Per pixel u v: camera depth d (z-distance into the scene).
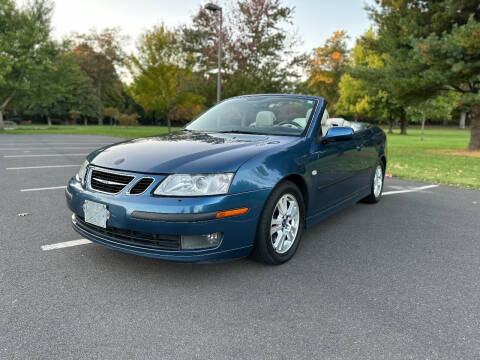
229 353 1.79
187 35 19.78
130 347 1.82
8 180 6.37
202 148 2.75
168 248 2.38
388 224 4.06
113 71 53.88
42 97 30.83
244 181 2.46
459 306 2.27
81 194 2.66
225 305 2.24
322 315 2.14
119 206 2.41
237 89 18.19
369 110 35.62
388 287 2.51
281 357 1.76
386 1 14.28
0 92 28.92
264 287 2.48
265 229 2.64
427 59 11.55
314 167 3.12
